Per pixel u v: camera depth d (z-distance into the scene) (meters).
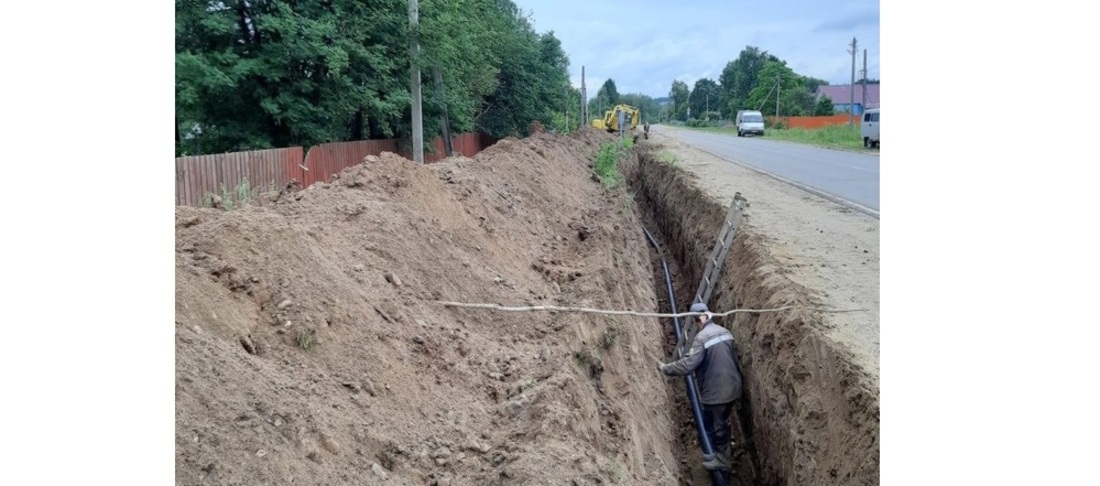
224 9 16.55
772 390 8.24
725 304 11.20
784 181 20.17
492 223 9.60
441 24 18.84
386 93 19.81
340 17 17.91
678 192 18.89
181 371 3.50
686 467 9.09
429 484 4.07
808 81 98.19
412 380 5.00
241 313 4.53
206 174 11.27
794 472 7.18
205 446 3.18
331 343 4.79
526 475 4.16
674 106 145.50
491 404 5.29
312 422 3.84
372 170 8.22
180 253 4.77
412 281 6.52
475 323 6.60
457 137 28.17
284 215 6.48
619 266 10.56
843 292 8.84
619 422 6.21
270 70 16.44
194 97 15.30
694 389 10.08
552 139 22.28
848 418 6.43
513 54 39.72
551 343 6.78
